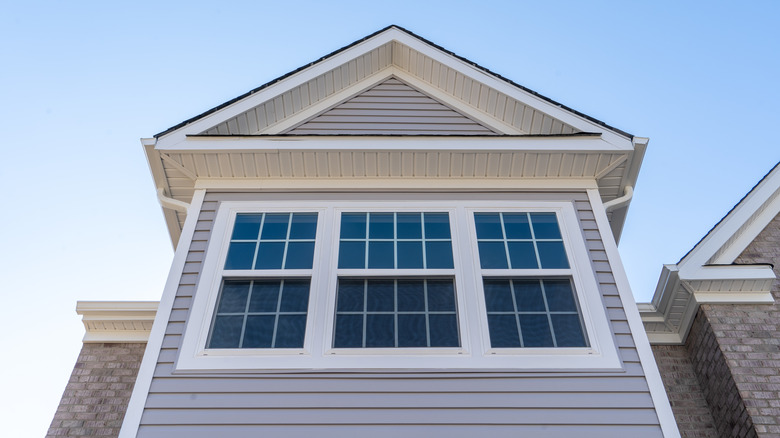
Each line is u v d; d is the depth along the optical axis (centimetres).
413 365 554
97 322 777
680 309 725
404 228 676
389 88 880
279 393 535
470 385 540
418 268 636
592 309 601
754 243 765
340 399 530
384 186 718
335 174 725
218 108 769
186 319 592
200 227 677
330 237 661
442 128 821
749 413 599
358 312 601
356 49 867
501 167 723
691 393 703
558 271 635
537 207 698
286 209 693
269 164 718
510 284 627
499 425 516
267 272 631
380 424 516
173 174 730
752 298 696
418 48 875
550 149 711
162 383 544
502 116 820
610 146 712
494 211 693
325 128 821
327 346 568
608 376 550
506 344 576
